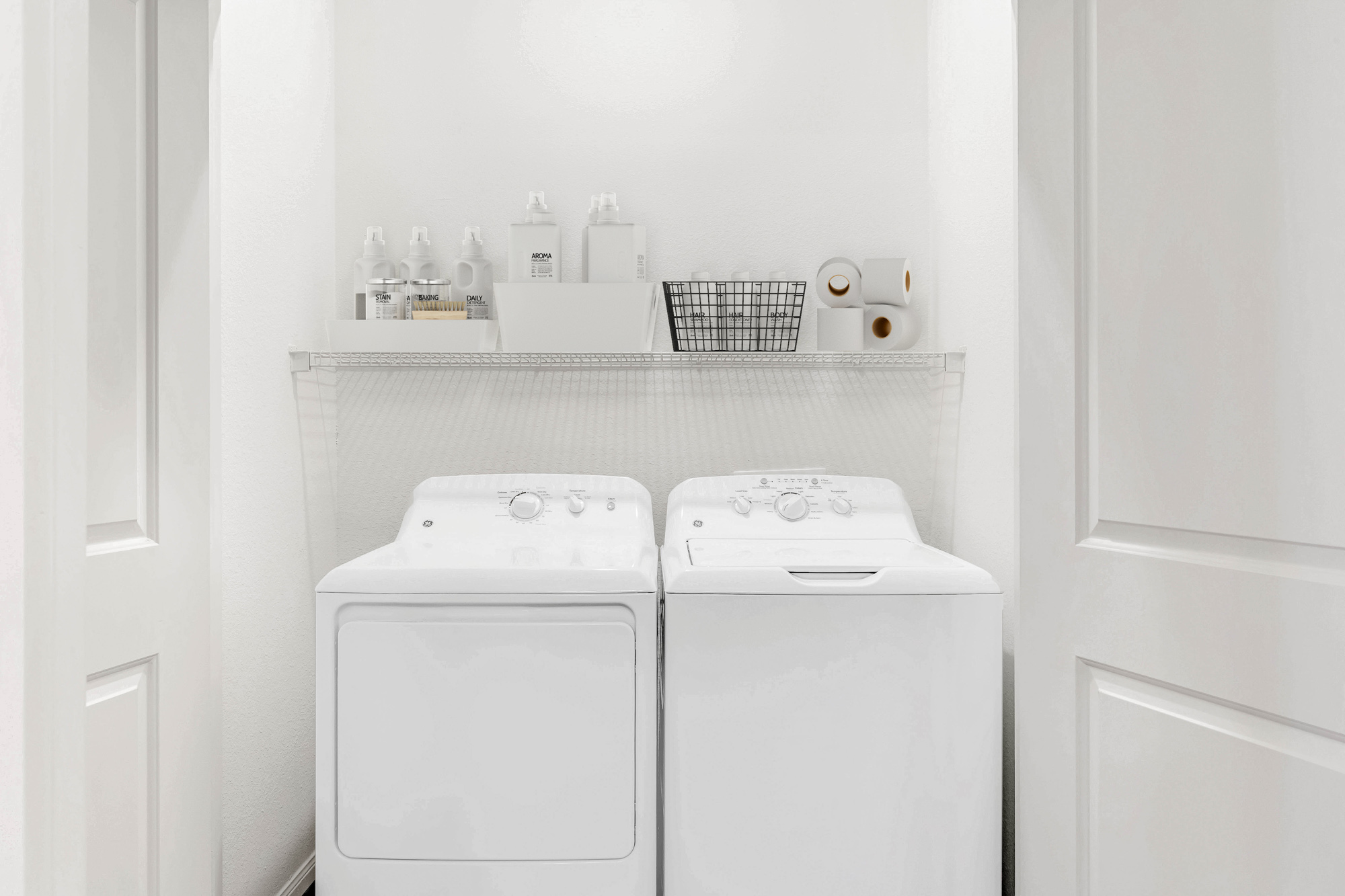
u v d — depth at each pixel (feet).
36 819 2.32
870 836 4.67
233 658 5.23
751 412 7.11
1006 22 5.45
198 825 4.30
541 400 7.11
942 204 6.72
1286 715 3.00
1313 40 2.86
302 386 6.36
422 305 6.42
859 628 4.68
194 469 4.25
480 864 4.72
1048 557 4.07
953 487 6.59
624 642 4.75
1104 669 3.84
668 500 6.44
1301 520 2.92
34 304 2.33
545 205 6.59
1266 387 3.04
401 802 4.69
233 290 5.27
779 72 7.13
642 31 7.14
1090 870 3.94
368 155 7.09
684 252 7.14
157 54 3.99
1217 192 3.22
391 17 7.10
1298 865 3.00
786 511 6.00
